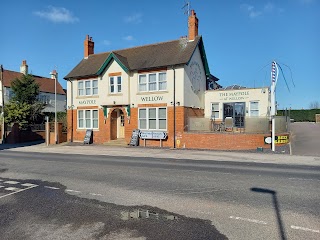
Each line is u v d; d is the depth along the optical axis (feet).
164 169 39.11
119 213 20.49
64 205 22.62
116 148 72.33
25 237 16.61
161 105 74.43
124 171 37.70
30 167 42.42
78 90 89.71
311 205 21.72
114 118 85.10
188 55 73.41
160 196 24.81
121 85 80.48
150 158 52.85
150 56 81.05
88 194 25.82
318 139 69.87
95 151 66.59
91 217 19.74
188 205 22.11
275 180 31.07
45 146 82.94
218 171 37.19
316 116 144.77
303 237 15.90
